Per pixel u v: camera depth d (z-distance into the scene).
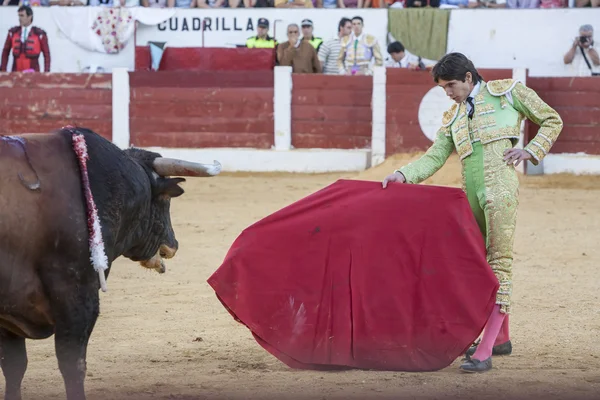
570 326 11.83
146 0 33.06
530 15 31.48
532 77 29.38
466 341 9.07
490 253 9.48
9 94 30.98
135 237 8.23
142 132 30.91
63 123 30.98
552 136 9.29
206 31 32.38
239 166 30.50
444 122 9.80
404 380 9.13
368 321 9.16
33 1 32.81
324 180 28.55
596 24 31.30
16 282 7.01
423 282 9.14
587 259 16.97
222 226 20.56
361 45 30.95
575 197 25.22
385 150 29.94
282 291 9.19
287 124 30.58
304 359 9.19
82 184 7.35
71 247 7.20
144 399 8.43
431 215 9.15
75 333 7.28
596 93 29.16
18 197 6.98
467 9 31.62
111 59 32.69
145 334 11.43
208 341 11.08
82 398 7.32
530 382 8.99
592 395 8.52
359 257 9.18
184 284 14.70
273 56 31.03
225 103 30.67
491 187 9.37
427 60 31.75
